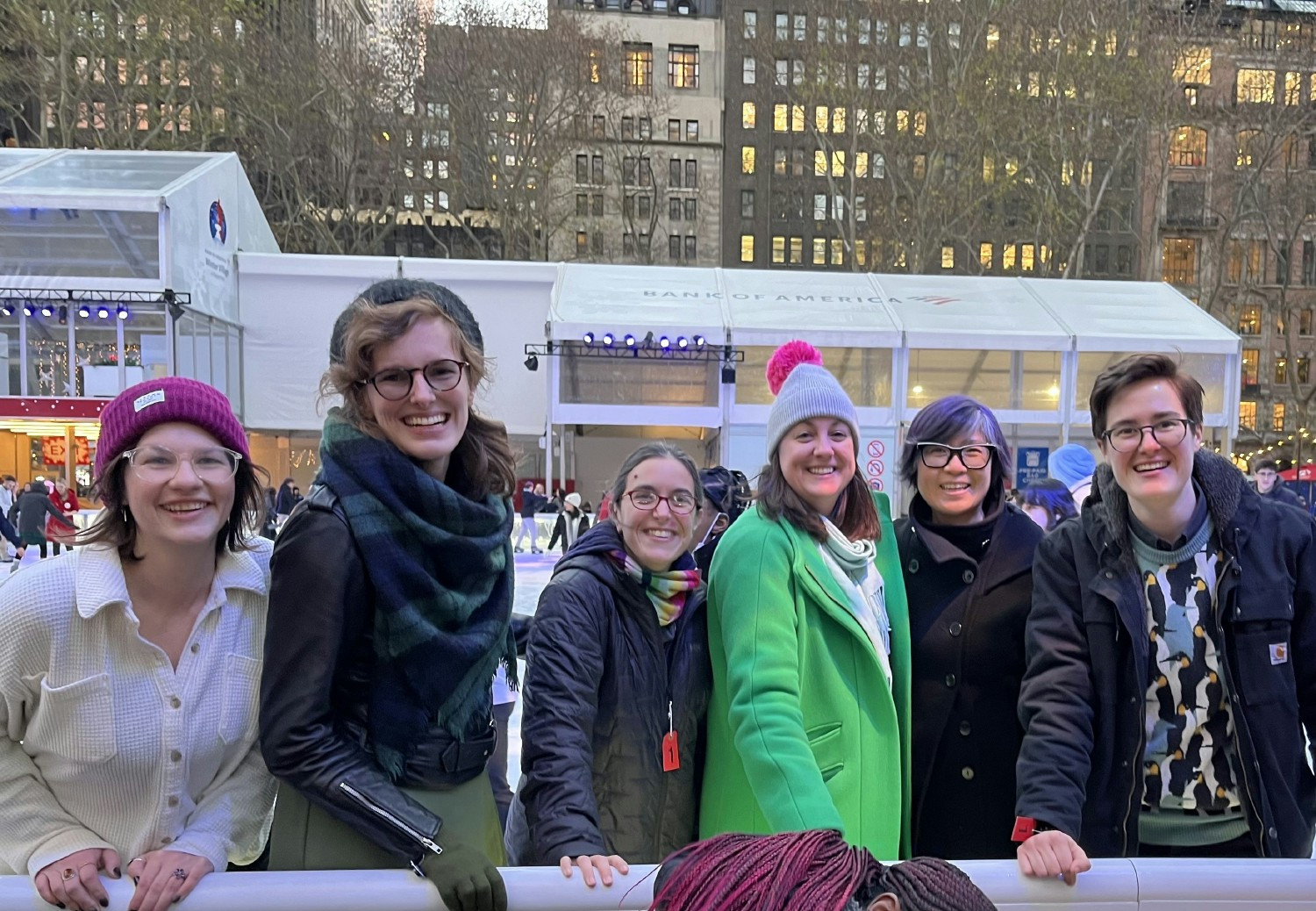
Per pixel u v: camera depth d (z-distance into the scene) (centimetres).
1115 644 146
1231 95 2631
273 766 112
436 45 2433
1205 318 1522
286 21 2339
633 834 146
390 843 108
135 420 118
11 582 119
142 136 2306
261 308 1603
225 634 130
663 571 157
